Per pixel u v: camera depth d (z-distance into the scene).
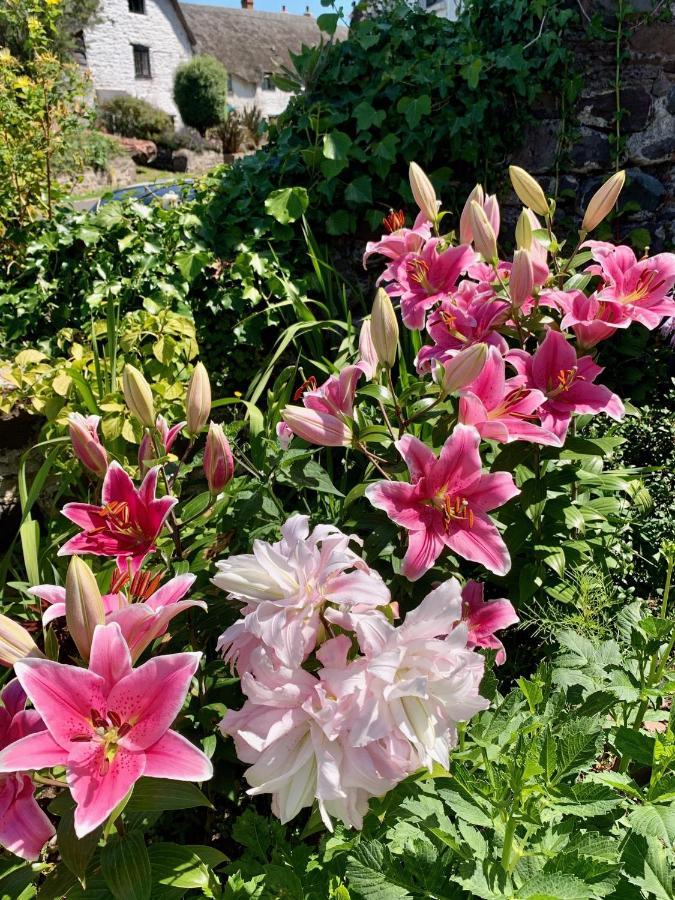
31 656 0.99
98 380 2.28
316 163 3.16
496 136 3.22
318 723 0.90
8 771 0.84
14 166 3.56
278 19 33.94
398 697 0.91
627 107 3.14
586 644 1.28
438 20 3.27
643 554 2.12
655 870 0.87
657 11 3.00
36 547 1.72
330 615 0.96
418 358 1.62
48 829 0.93
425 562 1.18
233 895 1.02
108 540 1.21
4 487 2.60
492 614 1.29
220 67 22.45
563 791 0.93
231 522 1.58
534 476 1.70
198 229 3.09
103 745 0.90
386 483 1.20
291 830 1.44
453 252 1.64
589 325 1.52
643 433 2.51
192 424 1.36
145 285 3.00
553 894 0.81
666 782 0.96
